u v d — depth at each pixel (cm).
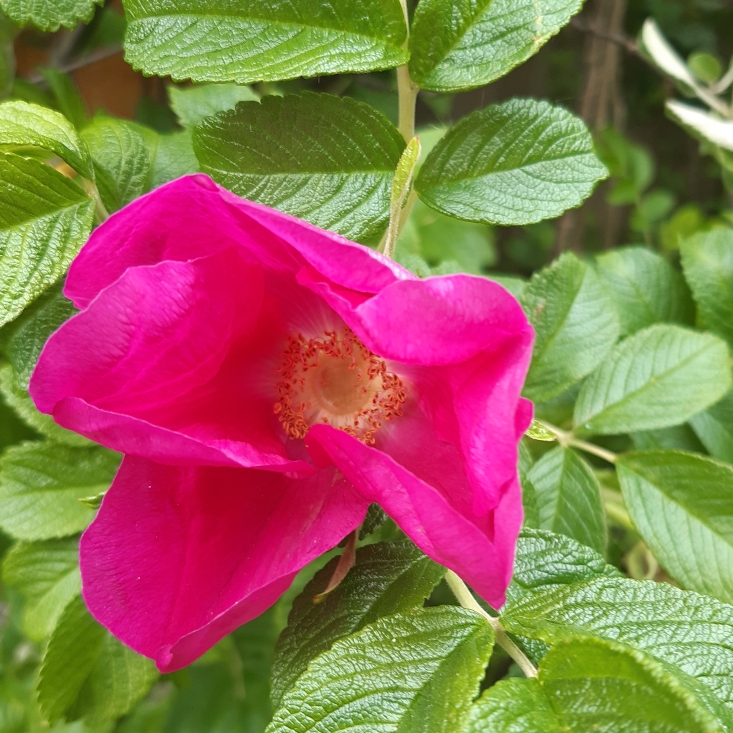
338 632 15
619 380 22
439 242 34
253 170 17
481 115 17
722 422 24
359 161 17
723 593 19
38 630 21
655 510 20
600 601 14
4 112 17
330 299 13
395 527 20
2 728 30
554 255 47
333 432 14
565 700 12
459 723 12
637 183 40
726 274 25
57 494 21
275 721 13
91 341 13
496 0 16
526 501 18
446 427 15
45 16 18
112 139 20
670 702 11
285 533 15
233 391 16
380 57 16
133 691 20
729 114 34
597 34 39
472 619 14
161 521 15
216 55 16
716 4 52
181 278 14
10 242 16
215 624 14
